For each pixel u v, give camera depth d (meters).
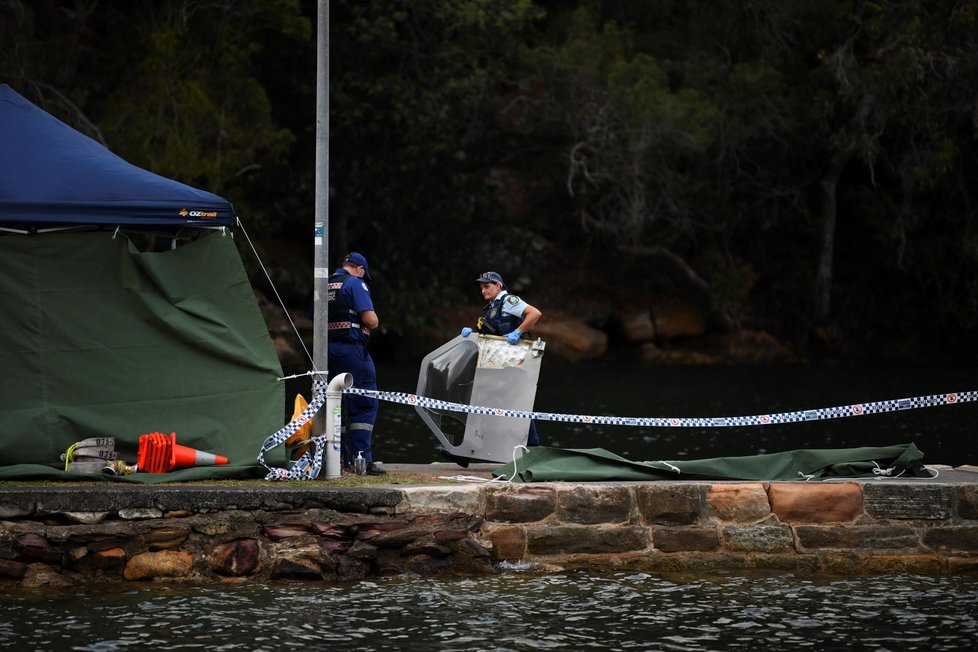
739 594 23.17
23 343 26.36
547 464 27.12
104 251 26.84
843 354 117.94
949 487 25.97
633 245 113.00
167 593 22.81
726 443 49.81
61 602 22.02
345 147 101.19
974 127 109.00
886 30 107.06
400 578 24.30
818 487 25.86
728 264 117.38
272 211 103.06
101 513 23.77
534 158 117.88
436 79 97.00
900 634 20.28
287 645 19.30
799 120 113.50
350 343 28.77
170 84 83.75
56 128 28.09
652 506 25.56
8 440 25.95
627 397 72.56
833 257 125.31
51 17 87.31
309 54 99.12
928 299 123.25
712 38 114.81
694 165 115.94
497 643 19.56
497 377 29.69
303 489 24.58
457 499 25.19
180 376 27.08
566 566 25.22
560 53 102.25
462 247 109.62
